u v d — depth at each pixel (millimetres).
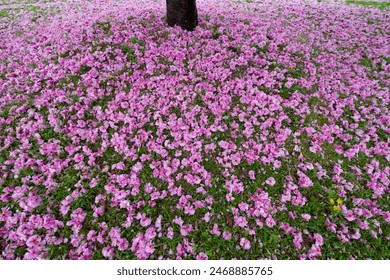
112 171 1694
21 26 3098
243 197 1621
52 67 2303
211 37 2783
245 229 1485
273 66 2492
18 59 2439
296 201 1589
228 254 1430
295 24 3357
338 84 2350
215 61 2455
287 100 2150
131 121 1920
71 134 1839
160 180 1679
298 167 1772
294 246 1457
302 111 2070
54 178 1643
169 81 2234
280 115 2023
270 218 1509
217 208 1563
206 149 1816
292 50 2670
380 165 1818
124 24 2922
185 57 2477
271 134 1933
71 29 2830
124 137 1848
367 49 2869
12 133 1835
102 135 1848
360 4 4457
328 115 2104
